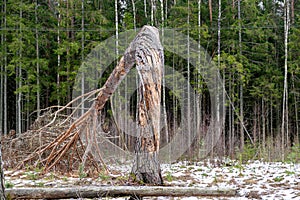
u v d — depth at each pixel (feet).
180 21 51.78
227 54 51.24
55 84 51.98
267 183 19.65
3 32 49.96
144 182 17.71
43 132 24.20
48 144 22.76
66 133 21.11
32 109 54.34
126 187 12.67
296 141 43.04
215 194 12.39
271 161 32.71
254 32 54.80
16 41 47.55
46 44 52.70
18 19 49.14
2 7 53.21
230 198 15.76
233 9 55.01
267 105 54.85
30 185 18.35
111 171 24.00
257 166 28.43
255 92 54.19
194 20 52.34
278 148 34.94
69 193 12.29
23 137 25.27
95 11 51.60
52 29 52.85
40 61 49.60
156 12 55.62
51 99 52.16
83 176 20.77
